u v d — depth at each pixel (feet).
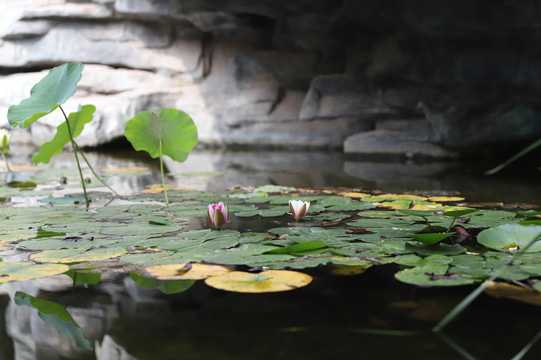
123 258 5.06
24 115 7.10
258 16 24.02
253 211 7.69
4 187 11.15
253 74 24.44
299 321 3.48
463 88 17.30
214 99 25.11
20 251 5.42
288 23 22.75
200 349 3.06
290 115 23.77
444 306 3.77
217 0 20.58
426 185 11.34
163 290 4.16
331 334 3.27
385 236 5.86
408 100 19.02
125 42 25.03
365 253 5.12
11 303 3.91
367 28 19.35
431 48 16.88
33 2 24.07
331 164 17.13
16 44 24.67
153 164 17.43
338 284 4.29
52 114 22.82
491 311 3.67
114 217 7.23
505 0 13.88
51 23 24.43
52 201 8.91
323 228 6.33
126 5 22.94
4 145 13.23
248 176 13.51
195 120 24.88
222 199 9.04
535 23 13.91
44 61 24.76
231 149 24.41
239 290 4.02
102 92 24.47
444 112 18.04
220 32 24.81
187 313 3.65
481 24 14.76
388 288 4.17
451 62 16.56
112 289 4.20
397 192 10.12
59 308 3.79
